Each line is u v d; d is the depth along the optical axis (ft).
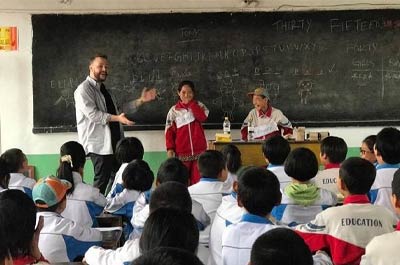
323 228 7.02
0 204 5.65
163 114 19.85
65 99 19.66
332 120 19.84
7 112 19.58
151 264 3.20
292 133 18.13
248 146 16.52
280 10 19.58
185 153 18.42
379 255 5.83
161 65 19.74
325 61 19.71
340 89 19.79
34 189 8.10
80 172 11.43
